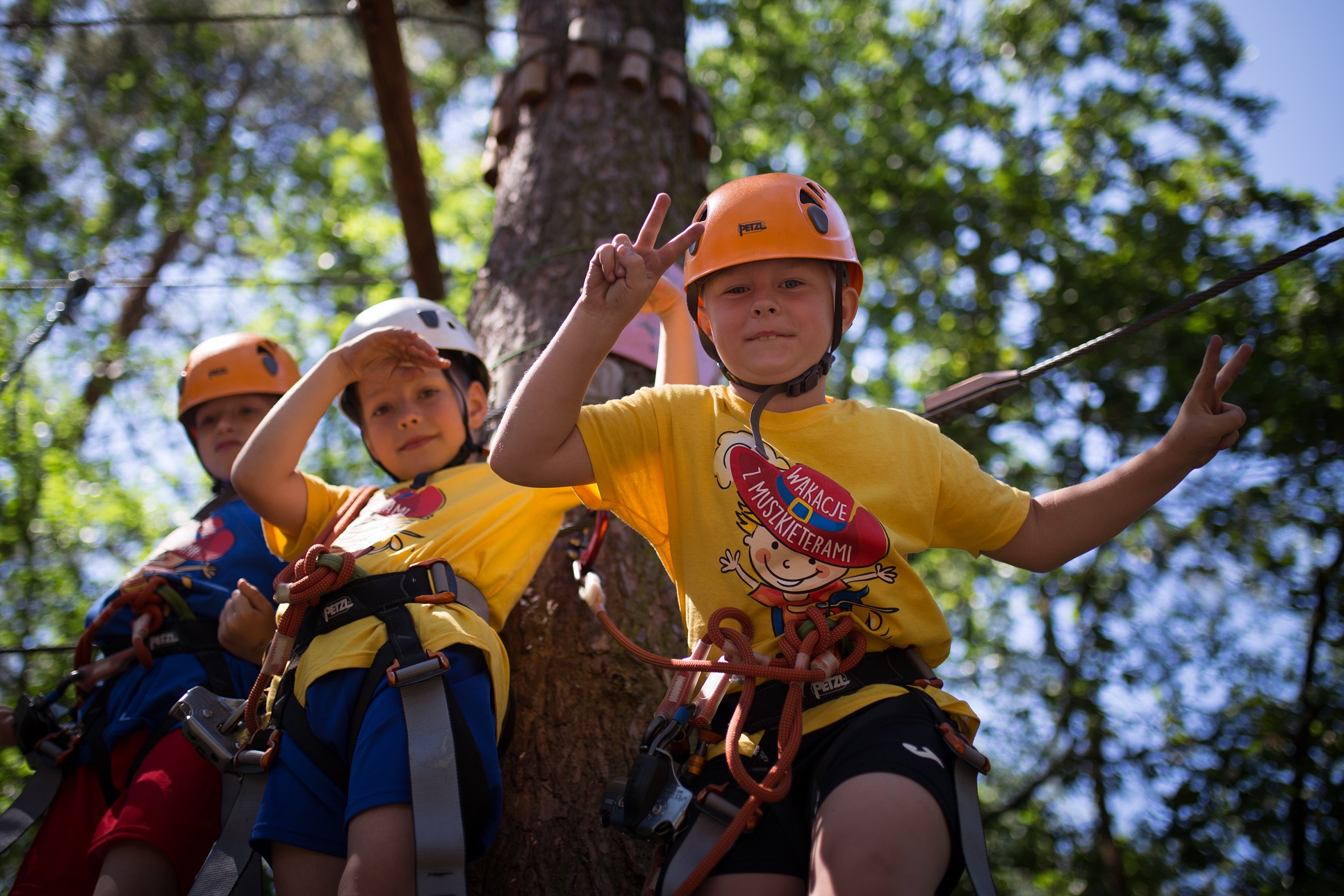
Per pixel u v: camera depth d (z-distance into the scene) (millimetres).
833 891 1676
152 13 10891
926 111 12547
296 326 11633
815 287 2229
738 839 1945
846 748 1908
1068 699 10461
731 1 12492
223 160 12117
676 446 2199
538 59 4973
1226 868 8047
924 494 2164
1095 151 11891
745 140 12539
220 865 2254
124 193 11320
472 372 3090
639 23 5117
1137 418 10133
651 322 3865
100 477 7352
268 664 2318
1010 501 2195
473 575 2506
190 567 2992
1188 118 12055
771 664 1982
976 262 11391
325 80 13008
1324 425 8789
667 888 1907
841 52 13055
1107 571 11008
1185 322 9531
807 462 2154
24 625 6398
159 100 11398
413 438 2771
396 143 4504
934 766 1865
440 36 12383
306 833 2172
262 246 12414
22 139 10203
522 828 2723
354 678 2250
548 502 2768
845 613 2049
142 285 4562
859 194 11680
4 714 3072
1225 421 2084
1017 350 10766
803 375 2205
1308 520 9422
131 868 2500
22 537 6836
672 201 4594
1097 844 10203
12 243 9469
